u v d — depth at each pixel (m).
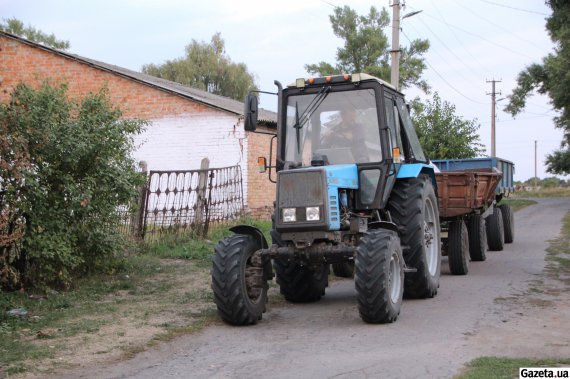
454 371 5.25
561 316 7.26
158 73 47.84
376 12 48.53
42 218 8.68
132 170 10.12
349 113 8.45
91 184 9.18
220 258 7.30
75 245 9.30
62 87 9.62
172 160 20.73
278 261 8.59
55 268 8.92
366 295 7.04
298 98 8.68
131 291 9.20
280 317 7.90
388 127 8.31
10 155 8.12
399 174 8.71
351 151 8.36
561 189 59.62
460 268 10.93
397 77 22.11
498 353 5.77
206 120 20.45
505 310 7.69
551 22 33.19
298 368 5.54
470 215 12.60
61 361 5.88
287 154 8.55
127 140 10.11
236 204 16.81
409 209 8.64
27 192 8.40
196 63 48.28
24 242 8.48
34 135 8.48
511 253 14.02
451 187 11.20
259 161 8.51
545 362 5.39
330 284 10.71
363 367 5.48
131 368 5.68
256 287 7.48
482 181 12.24
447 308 8.01
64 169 9.06
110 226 9.88
